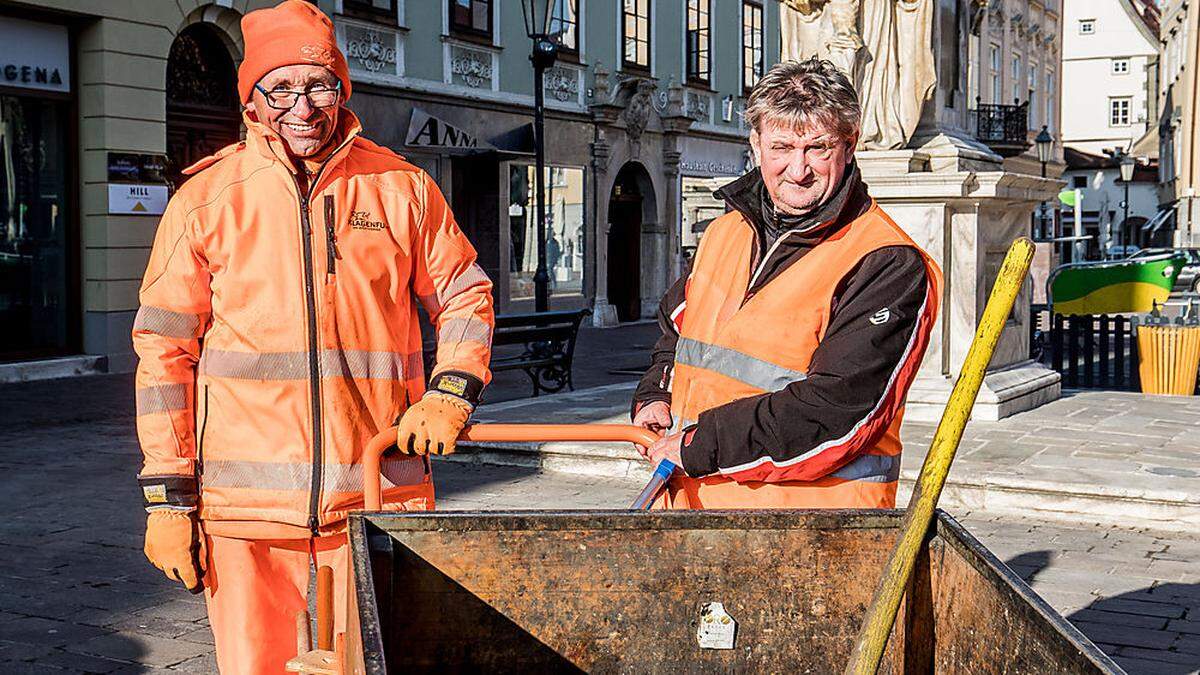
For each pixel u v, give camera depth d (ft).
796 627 8.07
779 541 8.04
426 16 67.15
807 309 9.07
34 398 40.70
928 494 6.91
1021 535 21.13
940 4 32.63
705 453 8.97
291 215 9.62
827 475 9.18
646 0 86.58
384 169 10.12
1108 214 211.20
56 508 23.50
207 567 9.73
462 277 10.32
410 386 10.19
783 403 8.72
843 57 30.71
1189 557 19.72
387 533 7.75
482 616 7.89
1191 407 32.19
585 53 80.43
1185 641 15.79
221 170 9.87
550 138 77.25
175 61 52.75
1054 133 168.35
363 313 9.74
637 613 8.02
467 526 7.82
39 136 48.06
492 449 27.25
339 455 9.58
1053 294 41.98
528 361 40.16
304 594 9.90
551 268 78.23
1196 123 152.97
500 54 73.00
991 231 30.94
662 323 10.85
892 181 29.35
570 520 7.93
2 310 46.93
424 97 66.90
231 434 9.59
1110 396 34.60
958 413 6.92
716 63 95.81
